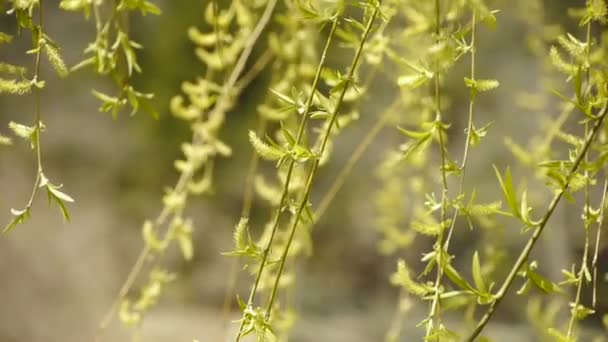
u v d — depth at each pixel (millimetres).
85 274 3312
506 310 2623
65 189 3393
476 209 1121
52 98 3352
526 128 2629
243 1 1482
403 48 1479
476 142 1135
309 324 3295
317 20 1129
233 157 3514
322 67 1136
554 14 1640
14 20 3057
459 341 1154
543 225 1111
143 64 3293
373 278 3514
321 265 3527
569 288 2121
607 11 1145
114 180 3490
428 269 1131
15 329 3143
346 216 3496
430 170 1618
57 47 1152
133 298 3312
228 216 3646
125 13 1253
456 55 1140
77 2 1210
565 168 1125
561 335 1158
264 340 1103
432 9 1366
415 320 2768
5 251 3178
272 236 1110
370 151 3230
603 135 1280
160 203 3531
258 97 3264
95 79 3371
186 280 3508
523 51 2516
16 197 3242
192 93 1494
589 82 1139
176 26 3172
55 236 3299
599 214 1153
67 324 3201
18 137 3299
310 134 1769
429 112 1505
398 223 1877
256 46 2811
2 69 1144
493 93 2652
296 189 1424
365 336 3252
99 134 3443
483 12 1127
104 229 3412
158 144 3479
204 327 3260
